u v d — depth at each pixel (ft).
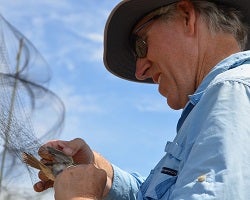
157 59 3.67
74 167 2.80
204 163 2.53
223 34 3.48
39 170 3.11
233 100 2.69
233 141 2.53
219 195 2.38
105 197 4.35
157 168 3.37
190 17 3.51
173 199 2.54
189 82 3.51
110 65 4.72
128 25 4.15
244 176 2.42
